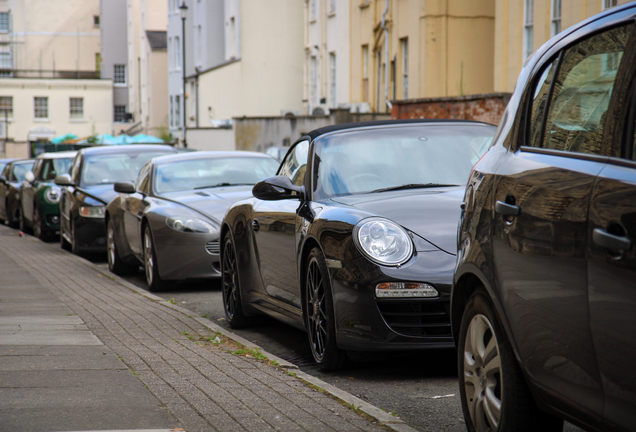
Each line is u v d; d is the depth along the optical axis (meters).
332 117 33.62
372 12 33.78
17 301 8.95
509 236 3.45
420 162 6.42
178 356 5.90
